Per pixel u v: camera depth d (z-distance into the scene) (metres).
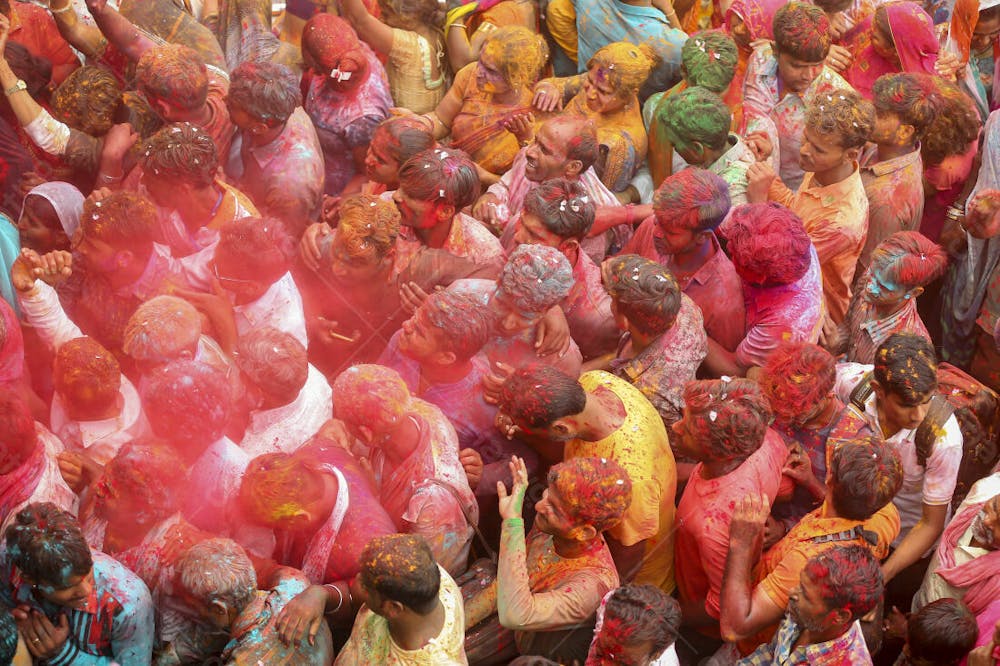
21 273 4.36
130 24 5.46
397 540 3.46
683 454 4.31
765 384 4.31
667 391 4.55
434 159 4.58
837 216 5.14
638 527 4.12
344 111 5.61
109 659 3.77
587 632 3.89
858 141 5.02
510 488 4.59
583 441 4.21
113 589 3.69
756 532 3.98
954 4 6.72
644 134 5.97
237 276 4.40
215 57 5.66
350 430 4.13
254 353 4.10
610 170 5.80
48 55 5.85
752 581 4.14
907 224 5.46
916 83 5.35
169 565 3.82
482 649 4.14
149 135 5.35
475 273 4.79
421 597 3.41
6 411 3.86
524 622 3.74
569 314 4.81
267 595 3.78
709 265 4.82
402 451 4.11
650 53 6.37
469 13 6.43
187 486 3.93
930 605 3.99
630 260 4.44
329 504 3.89
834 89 5.62
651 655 3.53
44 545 3.46
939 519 4.39
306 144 5.25
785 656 3.77
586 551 3.94
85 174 5.37
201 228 4.77
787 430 4.41
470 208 5.70
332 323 4.79
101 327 4.57
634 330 4.49
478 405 4.48
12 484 3.93
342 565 3.88
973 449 4.74
